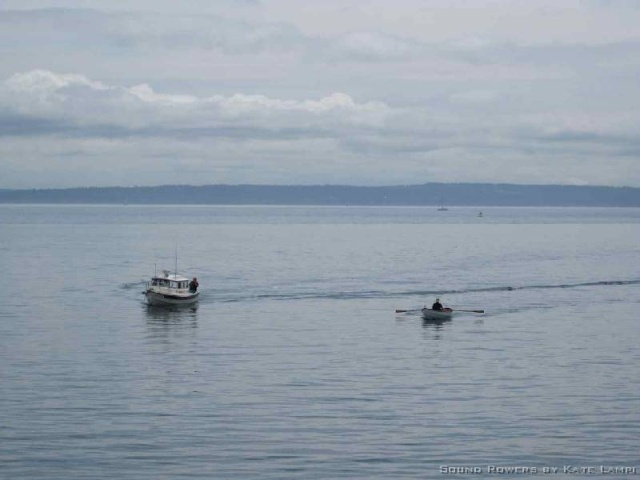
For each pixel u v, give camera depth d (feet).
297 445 202.69
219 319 360.07
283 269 576.61
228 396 238.89
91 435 207.92
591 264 635.25
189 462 192.95
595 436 209.67
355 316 370.12
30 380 254.27
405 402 234.17
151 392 242.17
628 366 275.80
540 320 361.92
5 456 195.11
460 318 366.02
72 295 434.30
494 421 219.41
